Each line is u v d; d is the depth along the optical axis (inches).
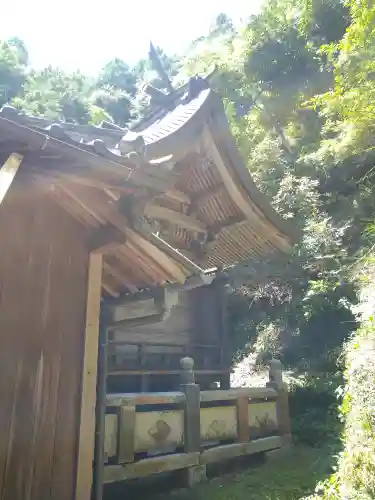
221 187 226.8
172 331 295.1
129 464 160.7
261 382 343.9
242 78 665.0
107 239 120.9
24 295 111.4
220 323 322.7
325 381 295.4
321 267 383.9
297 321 382.9
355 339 231.8
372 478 132.6
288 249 244.1
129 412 166.1
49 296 116.4
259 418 232.2
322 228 402.0
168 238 225.3
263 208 222.4
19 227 114.0
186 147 211.5
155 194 111.5
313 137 578.9
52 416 111.0
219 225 240.7
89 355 120.4
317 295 361.1
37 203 118.6
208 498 170.1
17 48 1158.3
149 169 104.7
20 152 90.6
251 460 225.1
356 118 356.5
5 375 104.7
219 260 270.1
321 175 496.4
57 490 108.0
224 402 235.8
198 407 194.1
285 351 373.7
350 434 161.0
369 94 326.6
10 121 85.7
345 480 144.2
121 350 262.2
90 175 99.1
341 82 343.0
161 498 172.9
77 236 125.8
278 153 538.9
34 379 109.4
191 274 122.9
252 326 421.1
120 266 139.4
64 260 121.5
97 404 146.6
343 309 348.8
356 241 416.8
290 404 294.5
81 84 1162.0
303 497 163.6
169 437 180.9
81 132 235.0
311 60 607.2
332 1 577.6
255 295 410.6
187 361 200.5
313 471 199.6
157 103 273.1
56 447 110.1
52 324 115.6
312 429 260.5
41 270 116.1
